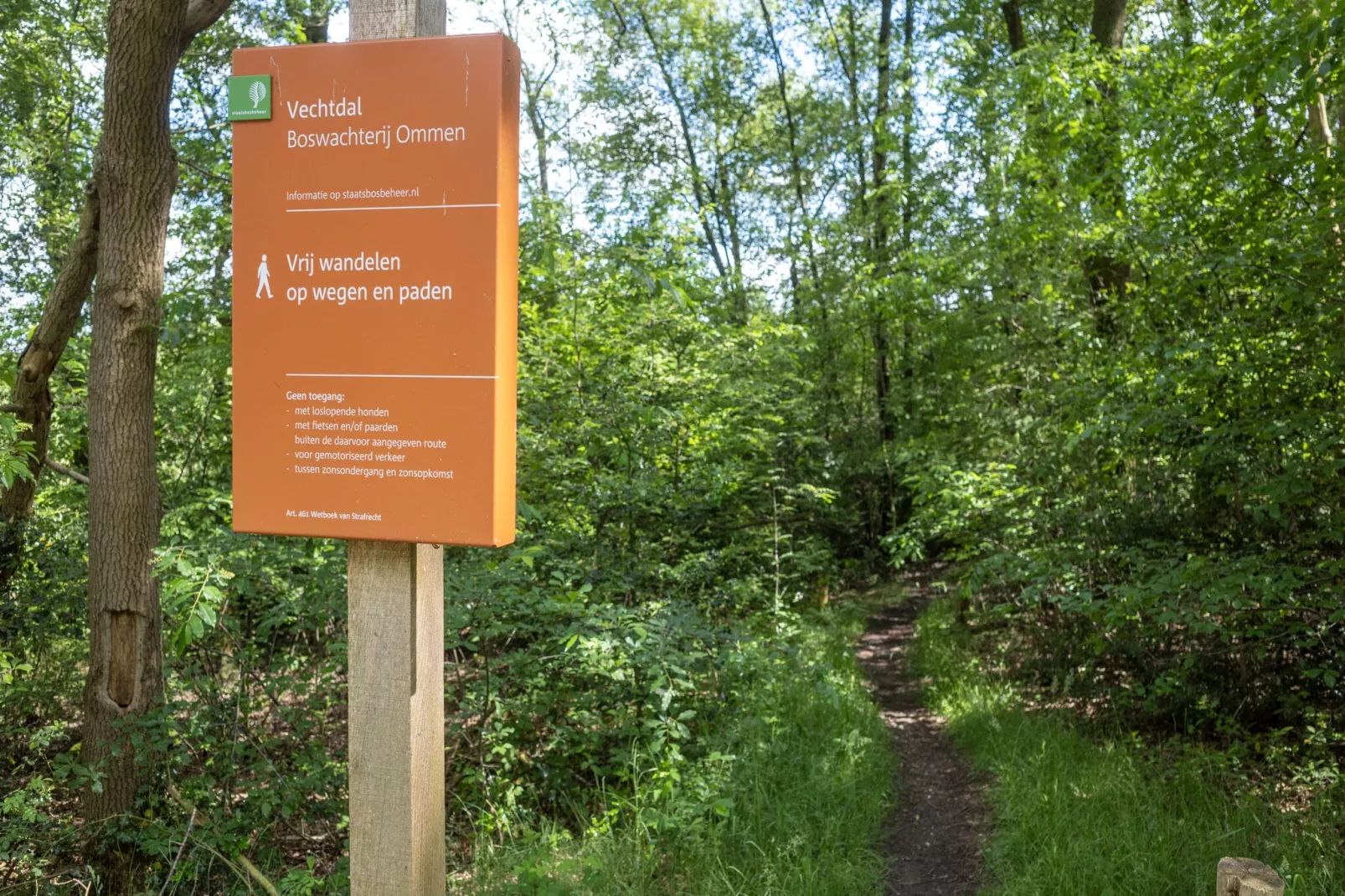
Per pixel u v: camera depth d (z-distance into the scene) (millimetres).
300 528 2633
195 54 9914
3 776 6039
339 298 2598
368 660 2701
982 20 15109
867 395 16078
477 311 2521
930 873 4875
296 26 8023
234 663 5574
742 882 4383
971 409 9133
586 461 8328
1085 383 6598
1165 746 6074
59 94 12172
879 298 11773
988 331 8891
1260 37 4980
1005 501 7715
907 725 7652
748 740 5707
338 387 2605
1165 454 6137
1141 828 4703
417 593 2697
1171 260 6039
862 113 19234
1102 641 6203
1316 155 4996
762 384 10961
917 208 13883
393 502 2584
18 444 4574
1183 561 5758
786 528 12242
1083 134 7883
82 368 9117
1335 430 4914
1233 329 5281
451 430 2541
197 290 5625
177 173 5422
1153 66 8281
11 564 6750
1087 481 7152
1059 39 12156
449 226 2529
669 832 4668
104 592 5137
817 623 11180
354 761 2715
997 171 9438
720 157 20203
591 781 5645
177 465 8969
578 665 5609
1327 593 5078
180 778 5227
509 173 2572
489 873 4410
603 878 4188
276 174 2617
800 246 16641
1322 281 4781
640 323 9055
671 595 7953
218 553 4641
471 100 2512
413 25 2619
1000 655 8555
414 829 2691
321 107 2588
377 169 2566
